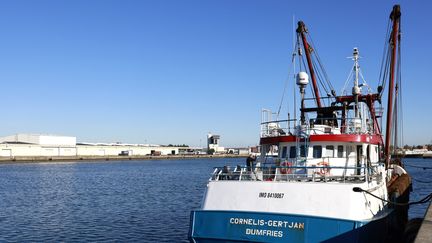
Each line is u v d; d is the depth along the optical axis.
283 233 19.52
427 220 18.41
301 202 20.28
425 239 15.59
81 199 61.84
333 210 19.84
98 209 51.69
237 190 21.36
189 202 57.47
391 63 36.16
